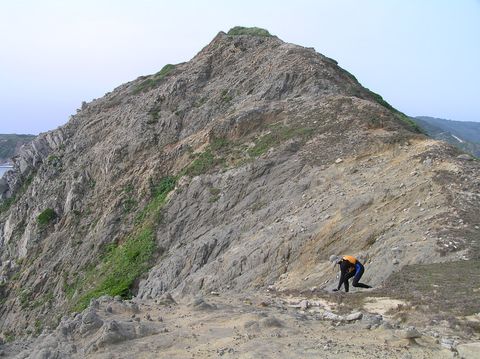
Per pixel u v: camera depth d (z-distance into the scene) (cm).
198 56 4091
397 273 1377
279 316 1069
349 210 1950
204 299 1288
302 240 1917
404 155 2219
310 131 2680
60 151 3959
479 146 10638
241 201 2497
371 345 867
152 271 2389
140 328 959
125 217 3005
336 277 1612
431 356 821
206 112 3328
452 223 1602
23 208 3831
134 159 3338
